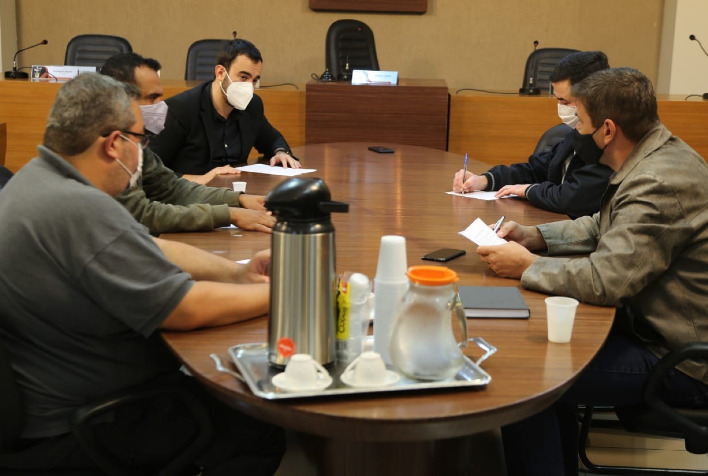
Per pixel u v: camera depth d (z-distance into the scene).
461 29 7.61
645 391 1.84
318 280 1.31
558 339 1.53
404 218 2.62
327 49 6.29
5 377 1.48
